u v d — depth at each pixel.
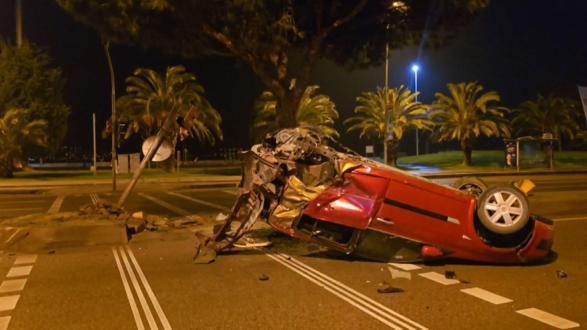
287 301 6.39
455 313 5.94
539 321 5.68
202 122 40.56
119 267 8.14
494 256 7.98
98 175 37.06
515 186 7.76
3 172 34.22
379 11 18.94
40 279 7.47
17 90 38.03
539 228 8.05
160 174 36.81
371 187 7.99
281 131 9.12
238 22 16.34
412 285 7.05
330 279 7.35
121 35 17.78
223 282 7.25
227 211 15.16
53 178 33.72
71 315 5.95
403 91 45.19
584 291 6.78
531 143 52.59
